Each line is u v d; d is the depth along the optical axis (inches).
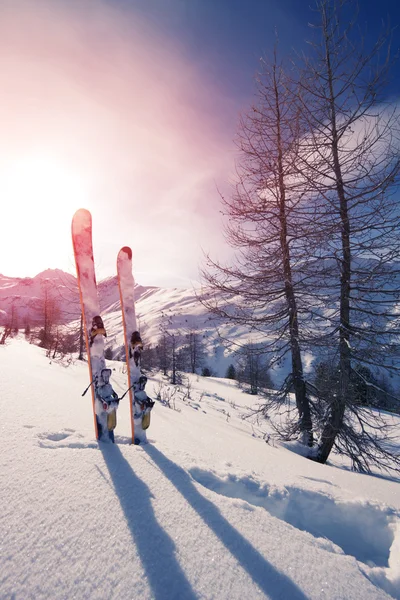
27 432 95.0
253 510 75.6
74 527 56.4
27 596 41.4
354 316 258.7
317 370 288.7
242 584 50.0
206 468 96.5
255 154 289.0
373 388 248.8
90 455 87.6
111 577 46.8
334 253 254.5
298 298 281.0
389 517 96.6
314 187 250.1
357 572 60.2
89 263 117.4
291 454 199.6
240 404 548.7
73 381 231.3
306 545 65.5
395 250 227.9
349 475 159.5
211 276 299.1
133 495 70.4
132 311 120.6
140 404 109.8
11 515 56.6
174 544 56.5
